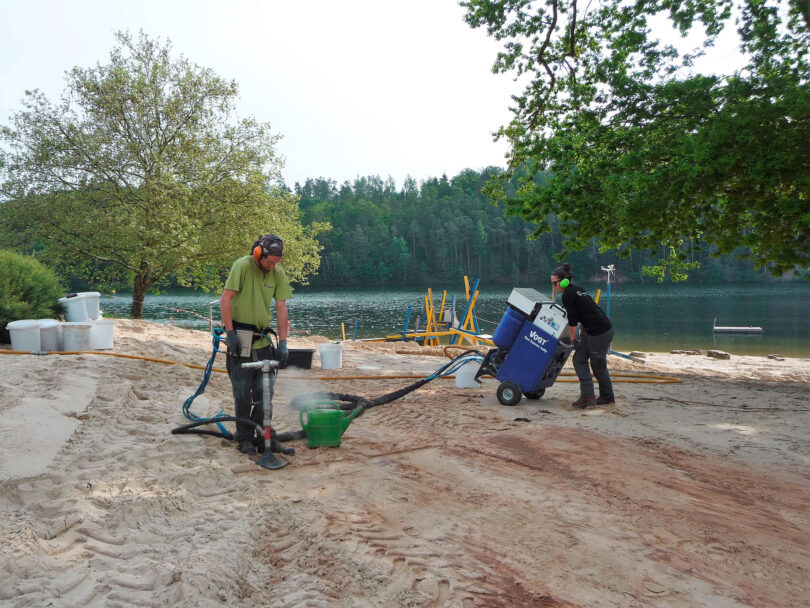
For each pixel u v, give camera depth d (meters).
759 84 11.37
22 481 3.66
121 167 21.70
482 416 6.69
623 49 14.02
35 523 3.16
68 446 4.52
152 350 10.08
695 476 4.68
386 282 130.62
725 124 10.53
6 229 22.02
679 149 10.68
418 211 153.00
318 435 5.30
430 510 3.94
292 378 9.34
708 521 3.84
